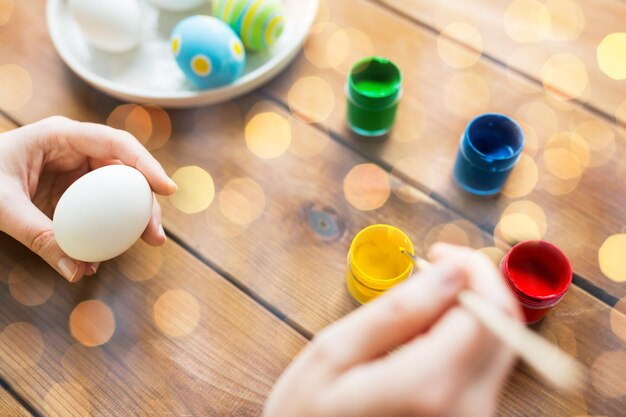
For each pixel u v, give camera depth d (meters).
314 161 0.57
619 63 0.60
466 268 0.37
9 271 0.53
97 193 0.46
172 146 0.58
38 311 0.52
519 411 0.49
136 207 0.47
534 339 0.34
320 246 0.54
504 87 0.59
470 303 0.36
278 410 0.37
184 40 0.56
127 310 0.52
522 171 0.56
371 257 0.52
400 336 0.37
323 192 0.56
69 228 0.46
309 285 0.53
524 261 0.51
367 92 0.57
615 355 0.50
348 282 0.52
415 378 0.35
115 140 0.51
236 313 0.52
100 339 0.51
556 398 0.49
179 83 0.59
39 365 0.51
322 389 0.36
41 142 0.51
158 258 0.54
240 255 0.54
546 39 0.61
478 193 0.56
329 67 0.61
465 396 0.35
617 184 0.56
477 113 0.59
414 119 0.59
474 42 0.61
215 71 0.56
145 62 0.60
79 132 0.51
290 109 0.59
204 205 0.56
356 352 0.36
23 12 0.63
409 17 0.62
